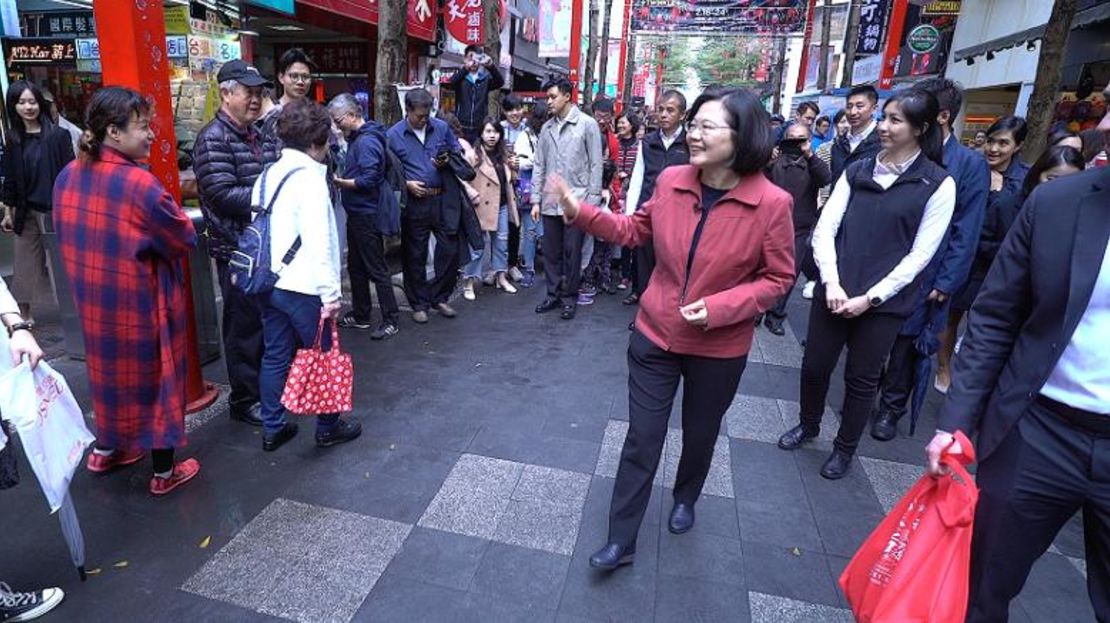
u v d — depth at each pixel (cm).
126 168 243
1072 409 147
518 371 419
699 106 200
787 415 377
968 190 307
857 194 292
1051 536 160
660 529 264
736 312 205
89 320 250
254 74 299
